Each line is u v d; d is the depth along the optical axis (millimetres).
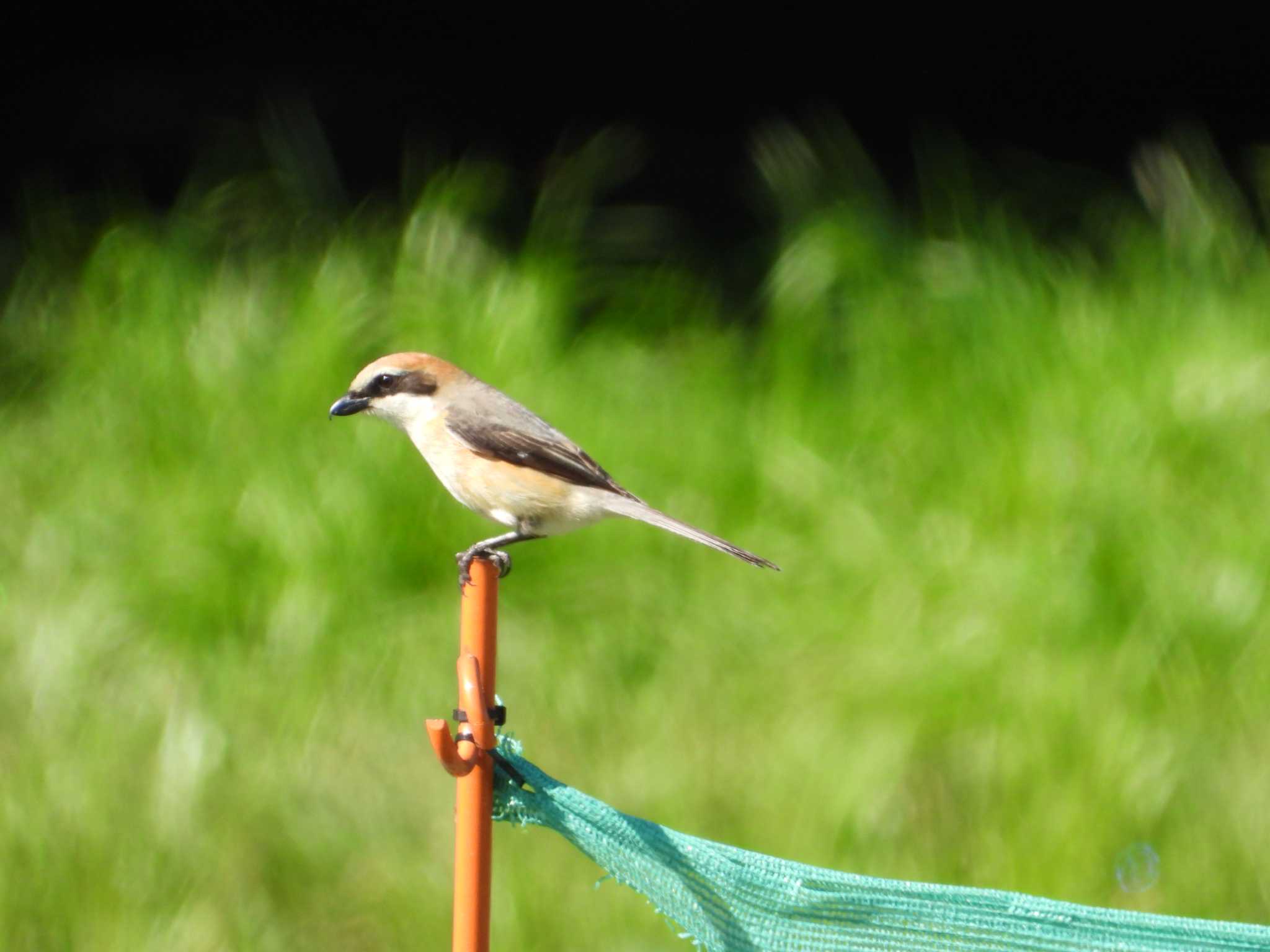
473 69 23141
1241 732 8992
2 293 15703
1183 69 23328
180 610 10078
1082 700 9031
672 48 23391
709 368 13383
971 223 14297
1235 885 8219
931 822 8711
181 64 22688
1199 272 13195
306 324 12656
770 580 10719
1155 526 10102
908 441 11750
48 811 8523
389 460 10914
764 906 4641
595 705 9727
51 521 11086
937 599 10055
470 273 13422
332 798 8898
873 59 23484
